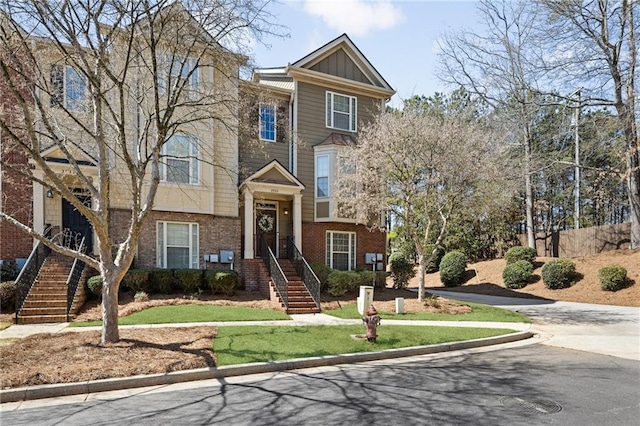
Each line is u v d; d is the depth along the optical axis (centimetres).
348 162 1634
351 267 1923
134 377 612
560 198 3064
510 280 2133
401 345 855
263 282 1488
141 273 1333
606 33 1833
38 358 680
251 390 592
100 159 788
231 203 1614
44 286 1170
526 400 546
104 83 1091
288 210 1842
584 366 732
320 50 1878
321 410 509
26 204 1328
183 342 805
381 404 530
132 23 778
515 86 2116
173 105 856
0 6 735
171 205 1488
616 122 1919
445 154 1376
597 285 1786
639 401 543
